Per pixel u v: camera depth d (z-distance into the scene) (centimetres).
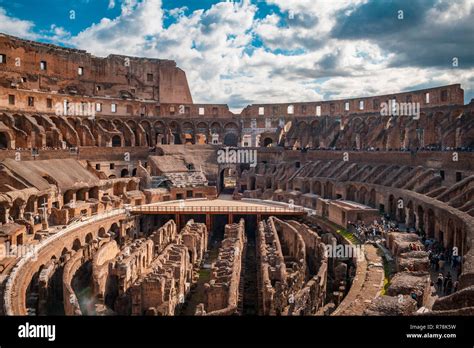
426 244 4422
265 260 4297
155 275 3666
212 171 9550
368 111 9569
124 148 9406
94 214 6500
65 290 3419
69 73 10300
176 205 7644
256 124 11125
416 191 5688
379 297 2583
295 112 10850
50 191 5994
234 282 3594
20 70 9325
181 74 12119
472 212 4016
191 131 11319
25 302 3381
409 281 2948
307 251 5516
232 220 7075
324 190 7812
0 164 5894
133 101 10556
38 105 8712
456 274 3619
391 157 7219
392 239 4294
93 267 3891
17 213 5344
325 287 3981
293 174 8762
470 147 6519
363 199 7056
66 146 8738
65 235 5047
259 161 10000
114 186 7900
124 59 11319
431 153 6366
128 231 6738
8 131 7462
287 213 6981
